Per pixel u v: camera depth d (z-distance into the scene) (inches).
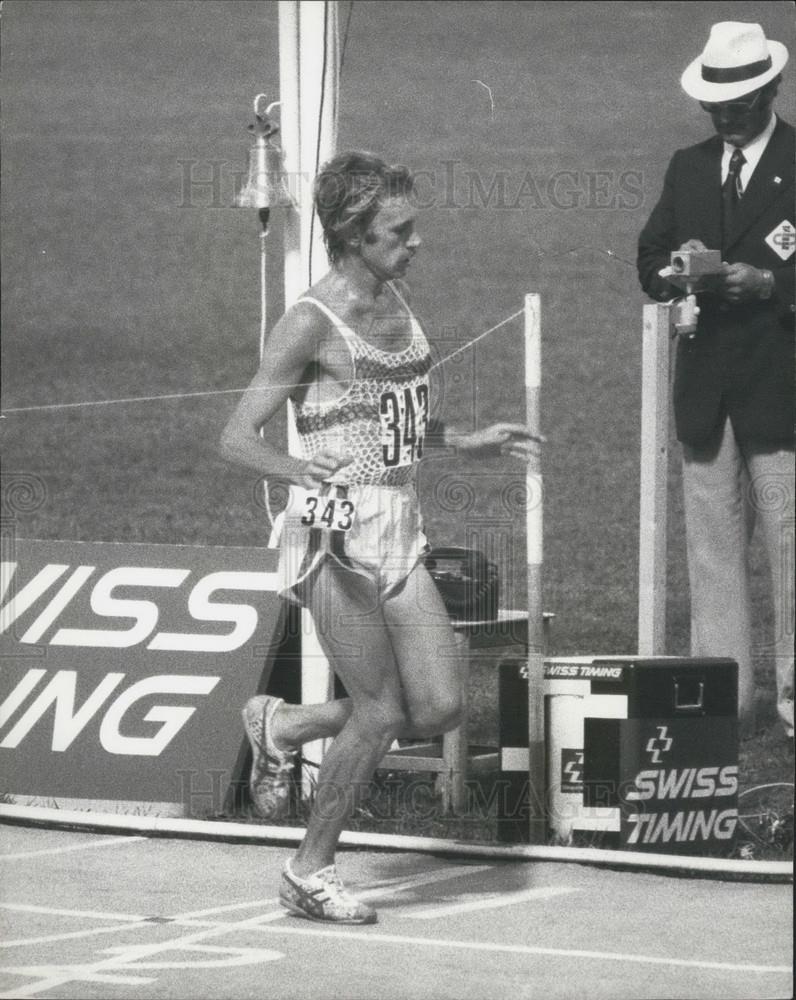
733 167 672.4
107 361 1614.2
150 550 720.3
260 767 578.9
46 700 710.5
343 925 548.4
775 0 1280.8
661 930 534.3
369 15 1628.9
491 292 1445.6
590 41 1469.0
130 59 2133.4
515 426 568.7
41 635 717.3
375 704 533.0
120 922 553.6
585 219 1493.6
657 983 484.4
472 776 697.0
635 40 1428.4
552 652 781.9
